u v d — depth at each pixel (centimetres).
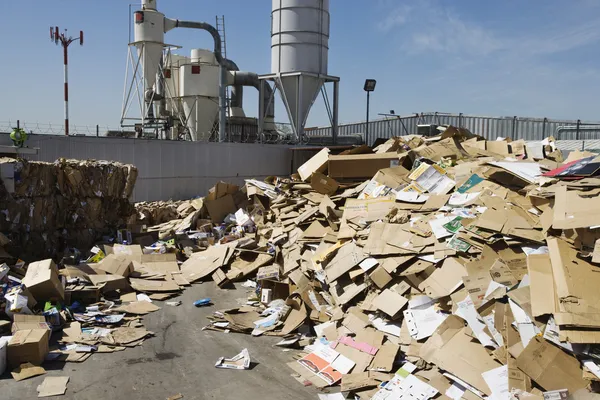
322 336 665
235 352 648
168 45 2631
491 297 469
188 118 2909
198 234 1327
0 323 638
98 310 786
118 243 1155
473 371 452
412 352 529
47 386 534
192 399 517
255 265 1020
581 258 431
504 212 577
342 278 699
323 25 2633
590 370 368
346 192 1002
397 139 1181
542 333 406
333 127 2802
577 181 523
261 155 2331
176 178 1997
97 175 1152
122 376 570
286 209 1128
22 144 1230
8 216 905
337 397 517
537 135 2592
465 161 935
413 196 800
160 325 751
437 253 598
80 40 2362
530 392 392
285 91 2617
